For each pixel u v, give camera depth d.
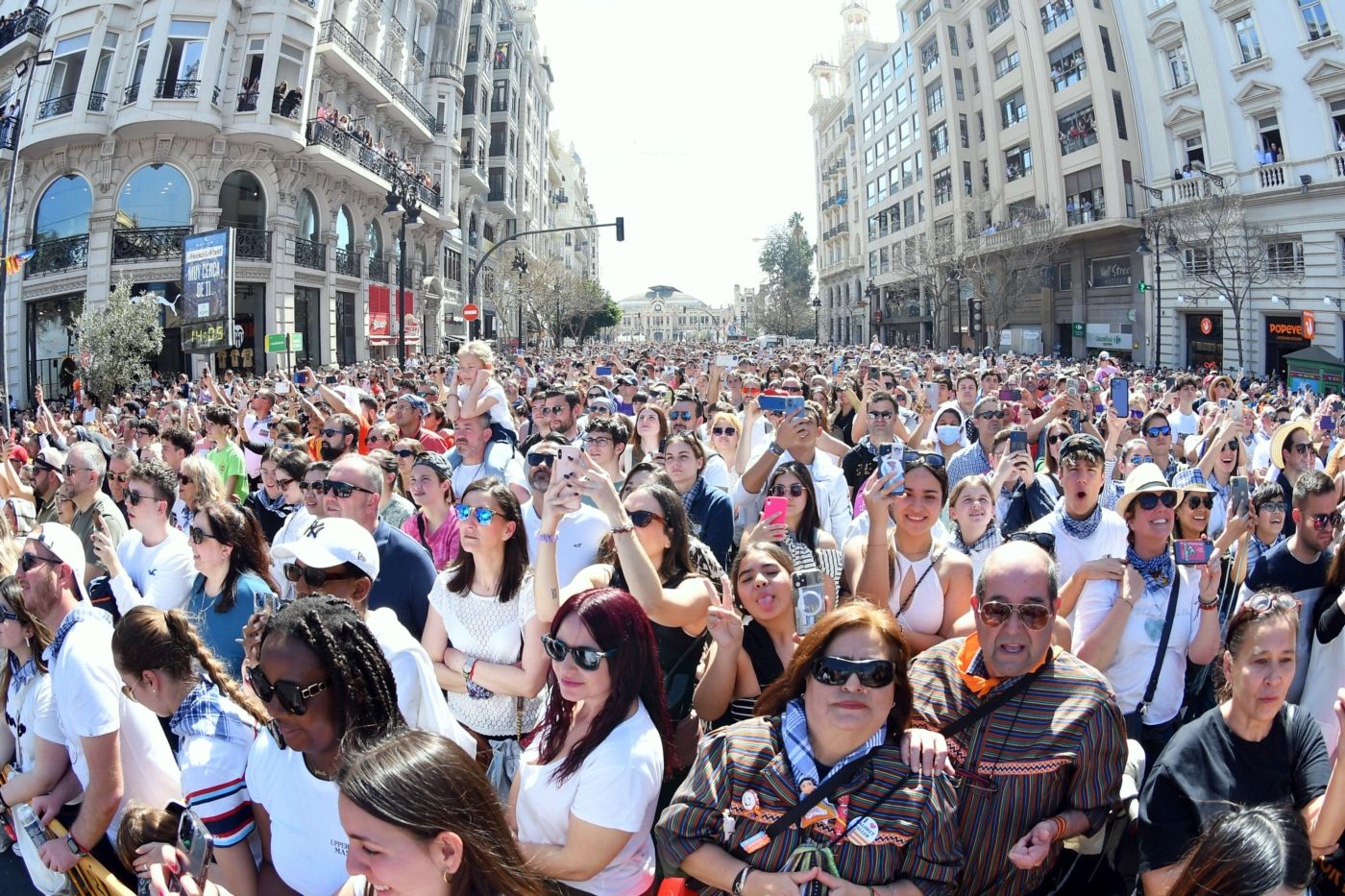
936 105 50.66
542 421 7.65
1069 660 2.70
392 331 33.41
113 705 3.01
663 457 5.42
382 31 31.83
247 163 24.08
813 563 3.88
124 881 3.03
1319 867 2.68
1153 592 3.69
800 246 91.44
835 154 76.38
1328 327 26.48
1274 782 2.67
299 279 26.11
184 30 22.61
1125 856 2.75
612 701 2.53
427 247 38.47
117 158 23.42
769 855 2.28
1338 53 26.06
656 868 2.85
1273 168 28.05
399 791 1.79
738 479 6.94
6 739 3.69
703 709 3.26
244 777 2.65
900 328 59.44
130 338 19.45
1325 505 3.91
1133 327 35.72
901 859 2.29
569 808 2.52
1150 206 33.59
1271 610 2.70
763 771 2.34
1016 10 41.28
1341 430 9.50
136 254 23.33
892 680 2.29
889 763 2.33
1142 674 3.63
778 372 14.69
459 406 6.46
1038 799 2.54
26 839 3.27
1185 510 4.47
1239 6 28.86
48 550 3.23
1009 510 5.56
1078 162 37.69
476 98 44.69
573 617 2.53
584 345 65.94
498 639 3.68
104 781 2.96
